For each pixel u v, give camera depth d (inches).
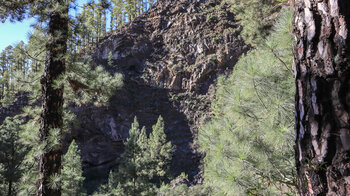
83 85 233.3
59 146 189.8
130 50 2096.5
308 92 47.5
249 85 131.1
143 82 1925.4
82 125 1617.9
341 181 39.3
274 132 112.8
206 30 2048.5
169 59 2012.8
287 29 83.1
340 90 41.3
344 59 41.6
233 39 1877.5
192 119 1695.4
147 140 1432.1
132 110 1786.4
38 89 224.5
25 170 450.9
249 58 162.1
